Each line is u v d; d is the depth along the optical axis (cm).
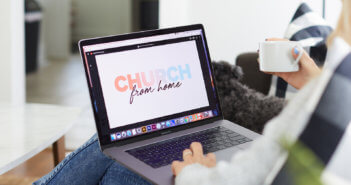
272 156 60
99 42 113
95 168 128
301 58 116
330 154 55
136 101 115
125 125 113
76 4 747
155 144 111
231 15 230
